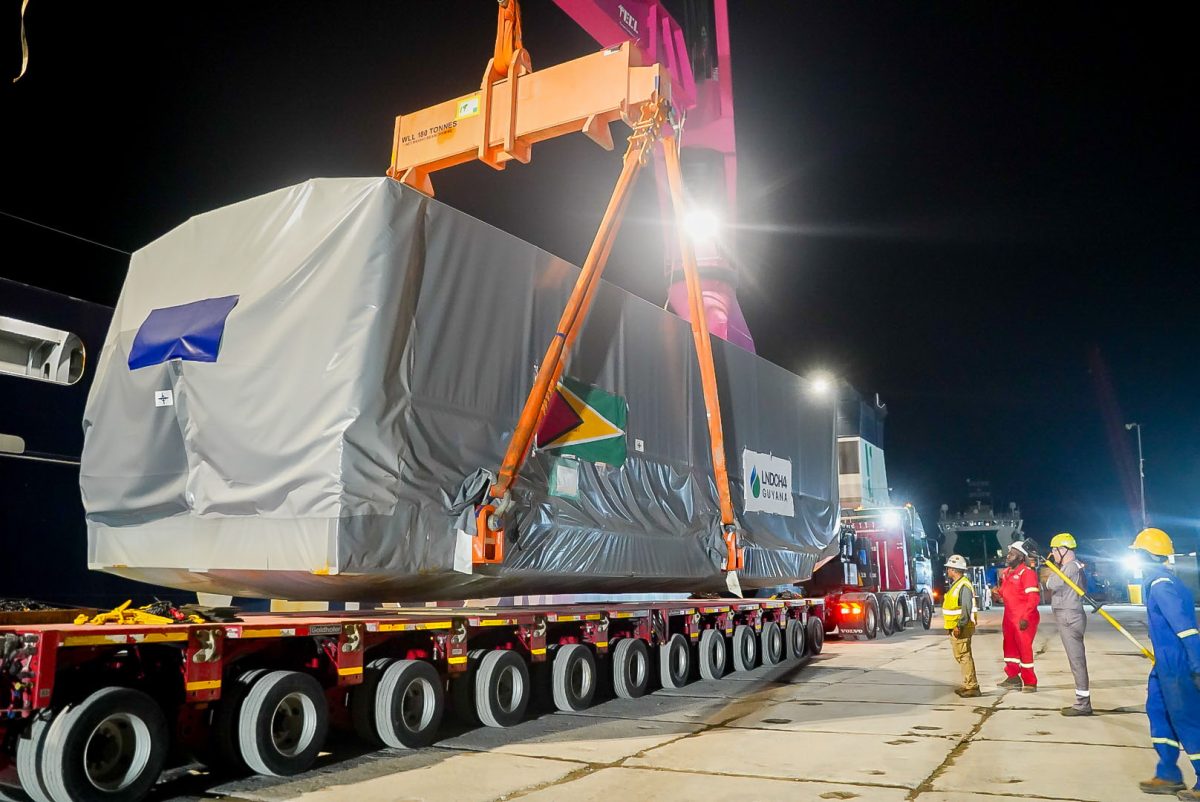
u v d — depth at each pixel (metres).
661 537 9.69
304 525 6.51
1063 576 8.73
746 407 12.20
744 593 14.87
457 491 7.13
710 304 23.48
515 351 7.94
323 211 7.00
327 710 6.36
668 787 5.75
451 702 7.96
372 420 6.55
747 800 5.42
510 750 6.98
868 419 25.56
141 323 7.68
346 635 6.61
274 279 7.00
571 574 8.34
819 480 14.54
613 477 9.10
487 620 7.87
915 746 7.09
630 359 9.62
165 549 7.27
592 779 5.98
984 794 5.53
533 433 7.66
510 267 7.97
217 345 7.05
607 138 9.45
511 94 9.58
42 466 9.61
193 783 5.89
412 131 10.29
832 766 6.35
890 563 22.12
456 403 7.24
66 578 9.68
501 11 9.84
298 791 5.67
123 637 5.30
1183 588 5.46
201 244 7.59
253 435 6.80
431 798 5.48
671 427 10.26
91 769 5.05
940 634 21.34
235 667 6.23
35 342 9.69
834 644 18.09
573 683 8.91
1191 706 5.33
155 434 7.35
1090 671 12.40
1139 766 6.33
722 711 8.96
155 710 5.34
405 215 6.92
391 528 6.64
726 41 24.67
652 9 21.14
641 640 10.21
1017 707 9.11
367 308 6.63
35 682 4.86
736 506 11.50
